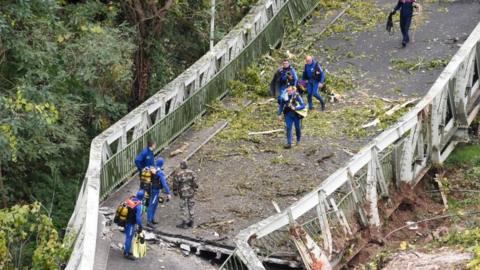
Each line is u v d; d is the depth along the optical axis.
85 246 19.47
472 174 28.25
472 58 29.94
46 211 26.66
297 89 28.98
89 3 32.72
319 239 21.67
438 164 27.77
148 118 28.33
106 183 25.41
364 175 23.75
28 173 30.33
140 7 33.75
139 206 21.75
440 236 23.25
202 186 26.27
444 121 28.12
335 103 32.00
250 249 19.25
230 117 31.58
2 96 24.84
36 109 25.27
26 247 25.22
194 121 31.38
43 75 27.17
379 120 29.73
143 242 22.00
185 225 23.52
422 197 26.55
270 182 26.23
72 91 30.22
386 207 24.47
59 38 28.69
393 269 20.44
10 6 26.33
